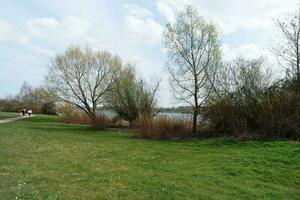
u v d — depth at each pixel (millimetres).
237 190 12273
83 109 57469
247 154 18859
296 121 23562
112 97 50719
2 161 16906
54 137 32375
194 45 35000
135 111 47656
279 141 22094
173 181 13406
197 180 13641
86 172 14945
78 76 56406
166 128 32688
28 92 106562
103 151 22391
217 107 28797
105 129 46188
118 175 14422
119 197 11195
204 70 34500
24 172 14461
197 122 32406
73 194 11359
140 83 48406
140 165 17000
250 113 26344
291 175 14320
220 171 15352
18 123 53750
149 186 12594
